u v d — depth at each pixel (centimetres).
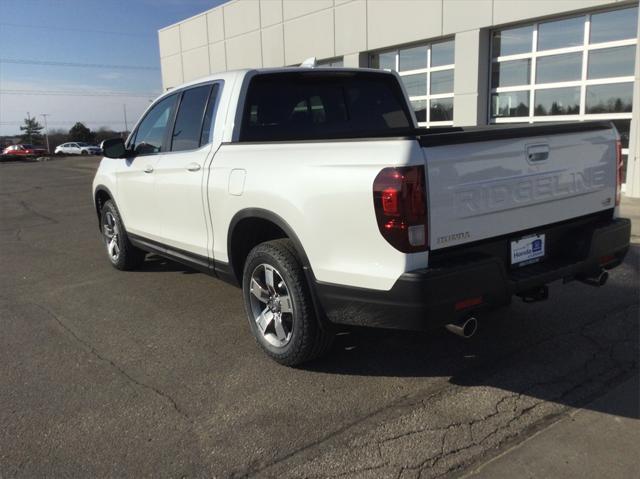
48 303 526
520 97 1154
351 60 1476
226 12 1909
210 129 432
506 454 275
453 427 299
